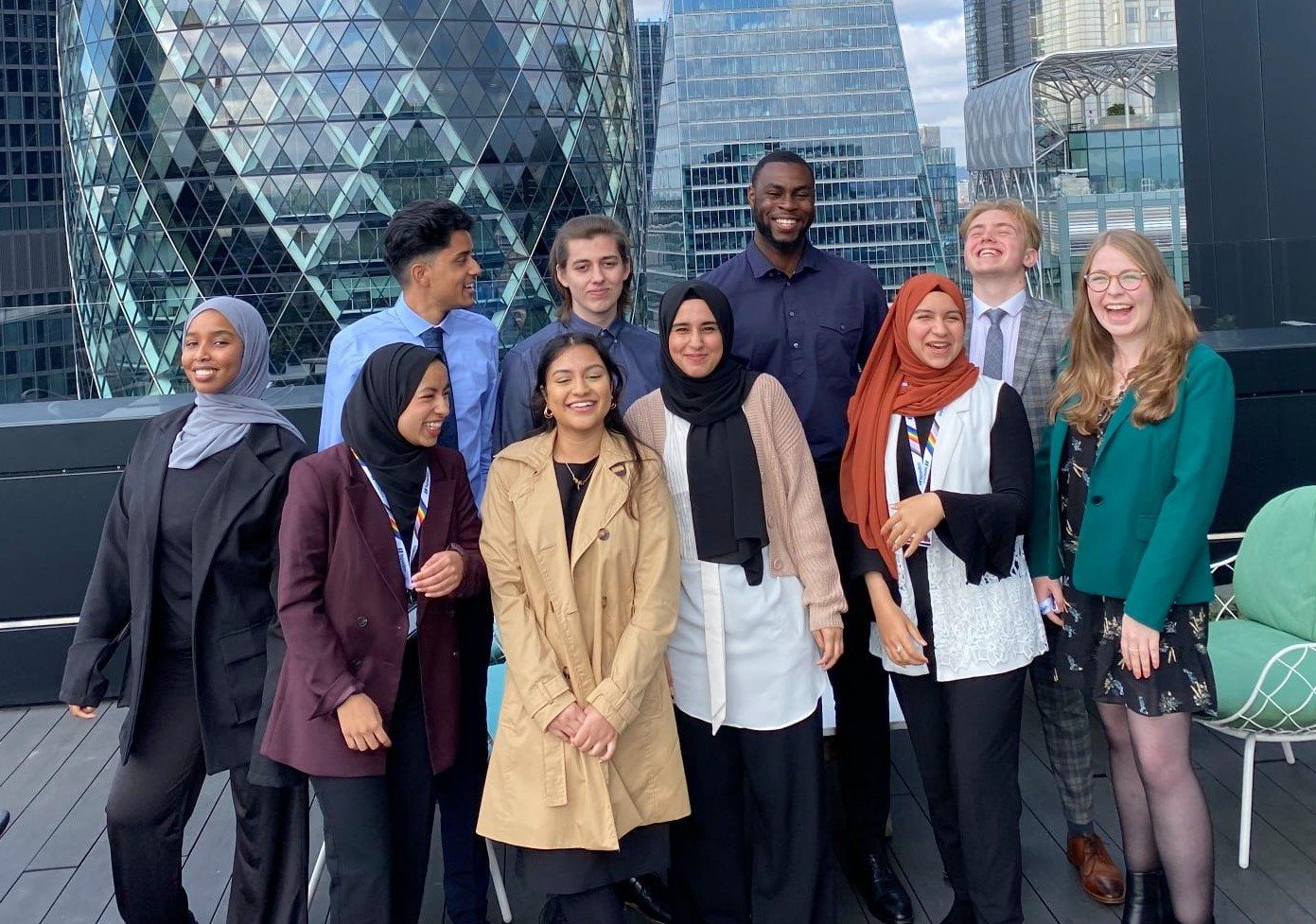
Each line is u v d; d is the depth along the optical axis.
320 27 60.75
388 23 60.91
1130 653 2.65
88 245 68.25
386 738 2.59
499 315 64.31
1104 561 2.76
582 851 2.56
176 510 2.79
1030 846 3.52
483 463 3.47
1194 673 2.69
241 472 2.80
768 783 2.82
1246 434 4.97
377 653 2.66
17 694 5.05
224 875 3.59
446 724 2.78
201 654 2.76
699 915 2.99
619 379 2.71
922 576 2.82
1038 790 3.91
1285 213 6.75
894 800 3.91
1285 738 3.26
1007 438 2.83
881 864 3.25
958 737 2.80
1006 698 2.78
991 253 3.35
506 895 3.34
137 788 2.83
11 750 4.61
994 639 2.76
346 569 2.64
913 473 2.84
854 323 3.49
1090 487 2.79
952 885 3.03
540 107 64.56
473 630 3.10
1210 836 2.75
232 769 2.83
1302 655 3.31
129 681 2.90
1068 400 2.90
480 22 62.50
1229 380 2.68
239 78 61.31
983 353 3.42
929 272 2.87
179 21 61.25
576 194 66.75
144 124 62.84
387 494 2.71
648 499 2.65
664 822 2.68
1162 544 2.62
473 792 3.11
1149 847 2.96
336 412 3.29
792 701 2.81
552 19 64.81
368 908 2.61
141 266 64.50
